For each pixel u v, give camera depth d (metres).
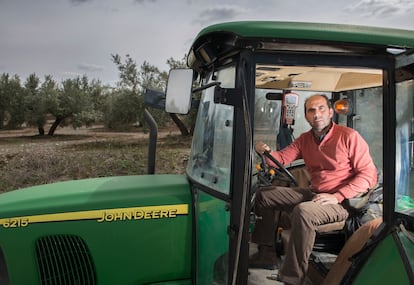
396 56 1.98
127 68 16.92
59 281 2.47
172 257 2.51
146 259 2.49
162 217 2.49
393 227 1.94
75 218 2.45
